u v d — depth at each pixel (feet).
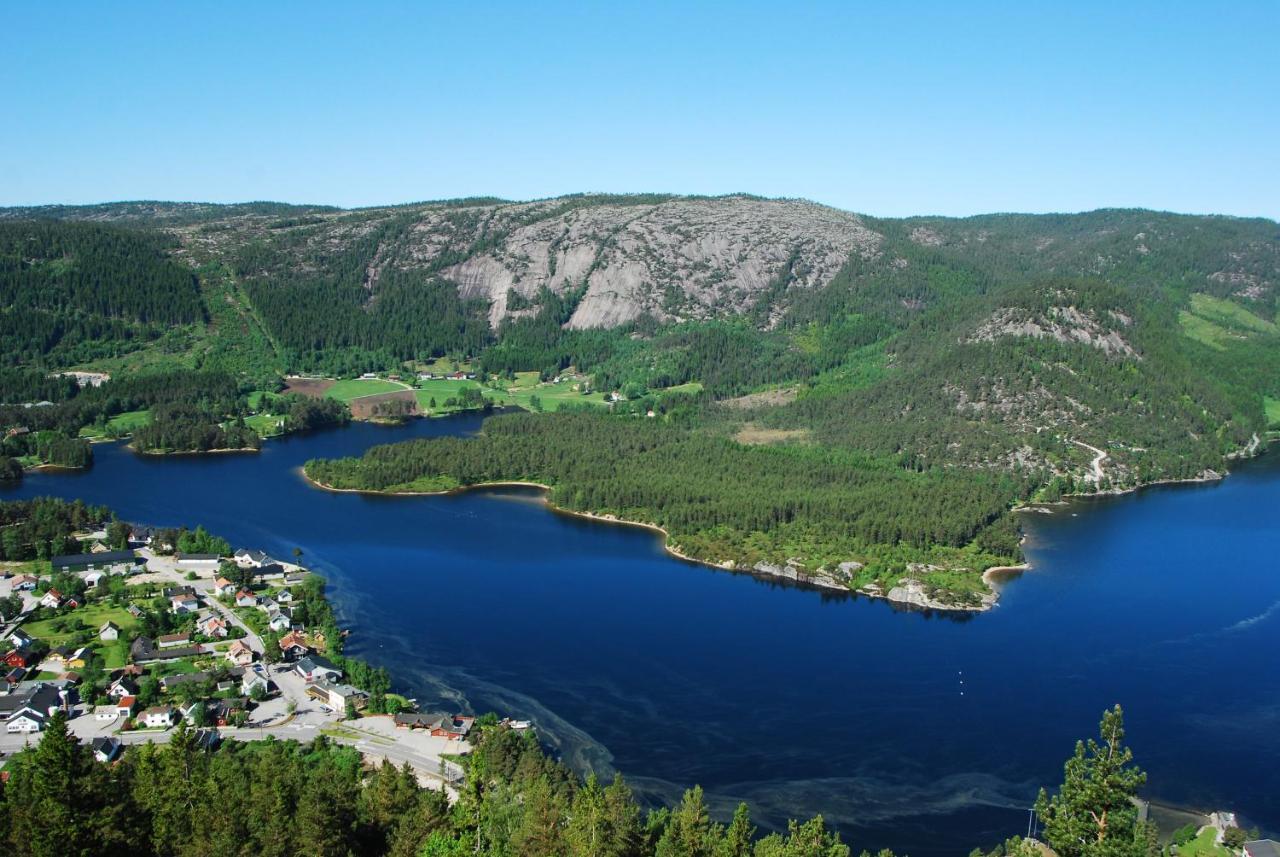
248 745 545.85
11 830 360.48
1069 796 332.60
